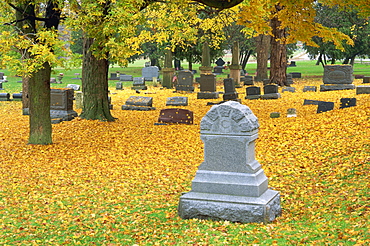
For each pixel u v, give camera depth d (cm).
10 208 1057
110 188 1209
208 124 884
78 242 807
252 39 7294
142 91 4556
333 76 3634
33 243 816
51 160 1598
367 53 6506
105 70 2412
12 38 1559
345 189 994
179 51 5744
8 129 2297
